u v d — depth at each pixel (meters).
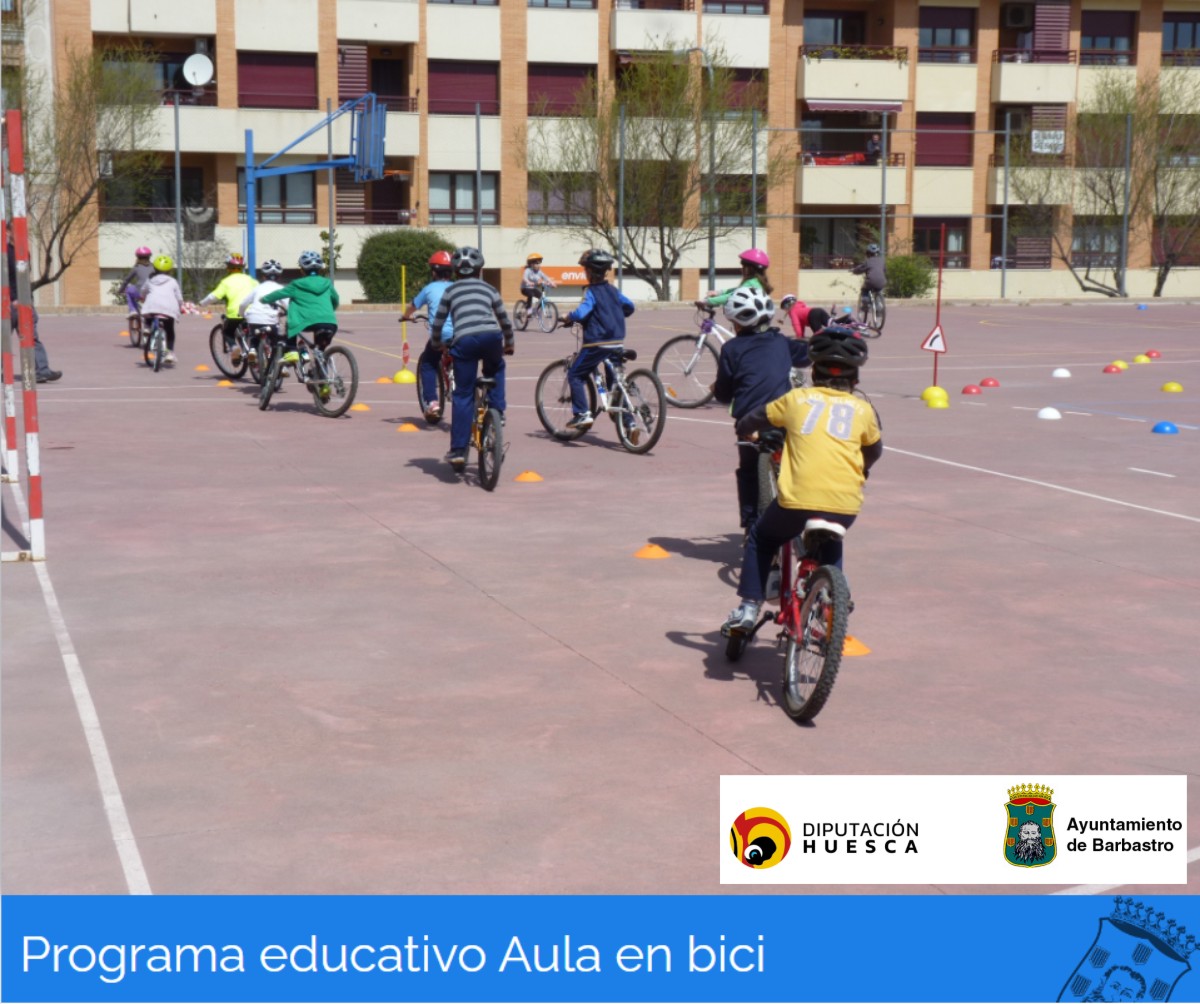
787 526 6.09
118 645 6.78
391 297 46.34
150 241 46.12
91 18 45.75
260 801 4.94
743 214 47.84
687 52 47.34
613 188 46.69
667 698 6.07
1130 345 27.16
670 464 12.22
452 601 7.62
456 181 50.25
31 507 8.46
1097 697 6.12
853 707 5.96
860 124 53.41
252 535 9.24
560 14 50.03
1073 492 10.93
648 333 30.67
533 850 4.57
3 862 4.48
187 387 18.47
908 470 11.94
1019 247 53.03
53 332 28.70
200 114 46.22
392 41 48.66
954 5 53.16
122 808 4.88
